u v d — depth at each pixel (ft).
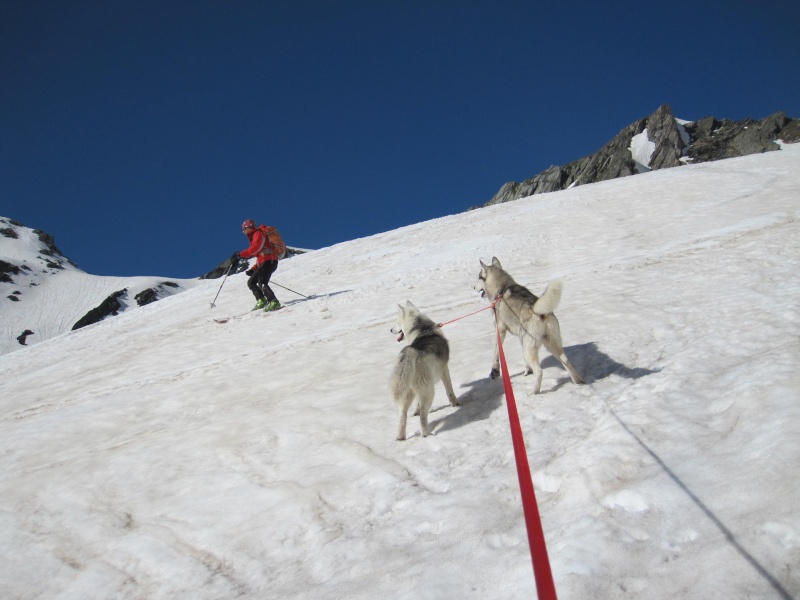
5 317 420.77
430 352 20.86
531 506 8.82
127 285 460.55
